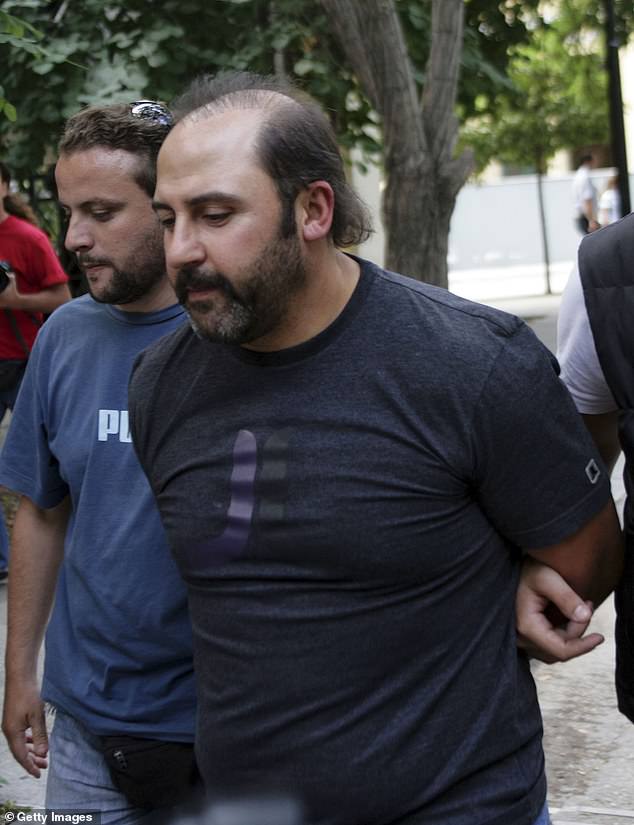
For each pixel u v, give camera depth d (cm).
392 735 188
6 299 607
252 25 848
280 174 184
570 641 199
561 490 192
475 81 959
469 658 192
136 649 242
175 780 244
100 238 241
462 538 190
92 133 241
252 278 183
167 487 201
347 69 872
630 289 216
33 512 266
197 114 187
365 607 187
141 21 838
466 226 2253
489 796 191
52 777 257
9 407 640
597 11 1553
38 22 842
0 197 624
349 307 190
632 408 219
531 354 190
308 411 188
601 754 441
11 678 269
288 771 190
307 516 186
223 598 194
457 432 186
